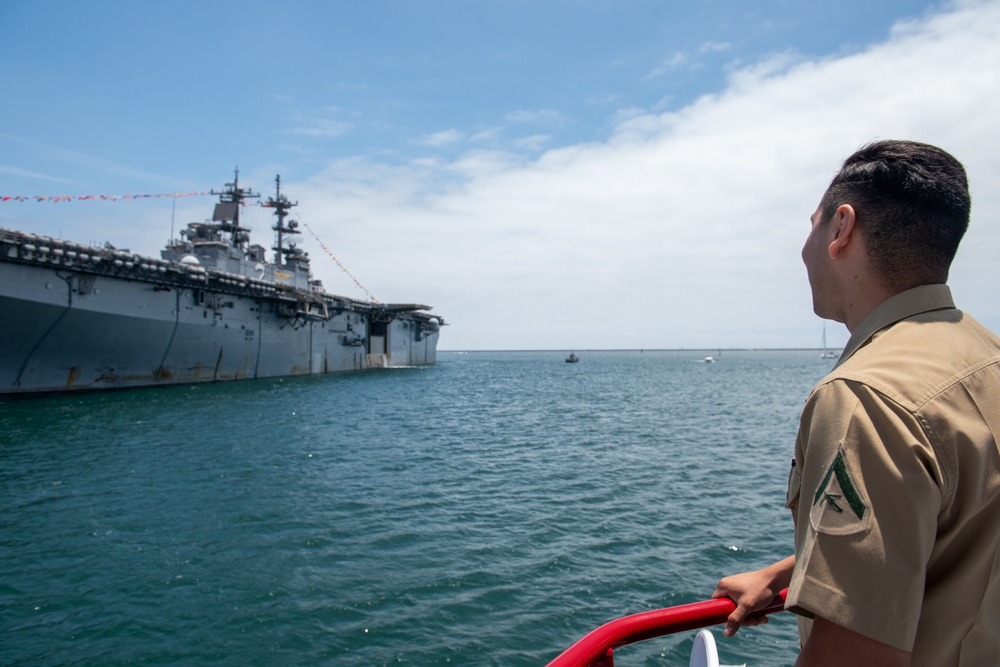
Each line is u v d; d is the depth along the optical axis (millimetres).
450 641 9250
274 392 44969
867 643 1371
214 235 55188
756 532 13898
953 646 1476
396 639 9328
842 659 1402
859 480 1438
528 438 27359
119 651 9086
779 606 2408
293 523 14734
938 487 1396
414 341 96875
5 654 9016
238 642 9297
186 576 11664
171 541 13562
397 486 18312
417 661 8758
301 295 54250
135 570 11961
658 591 10867
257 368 53781
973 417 1450
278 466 21078
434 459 22438
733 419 34531
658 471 20281
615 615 10000
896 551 1379
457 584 11164
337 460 22188
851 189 1830
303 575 11656
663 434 28594
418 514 15422
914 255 1715
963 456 1418
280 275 60000
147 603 10570
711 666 2189
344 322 70688
